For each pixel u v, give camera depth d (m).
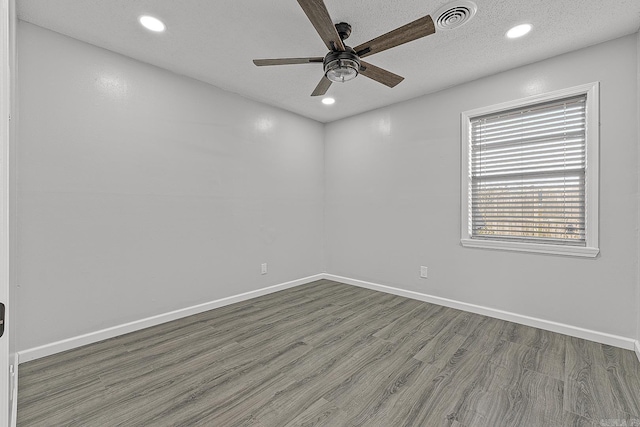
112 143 2.54
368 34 2.31
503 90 2.88
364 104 3.79
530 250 2.74
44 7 1.98
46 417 1.58
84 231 2.41
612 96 2.34
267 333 2.62
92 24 2.18
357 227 4.20
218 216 3.30
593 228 2.41
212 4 1.97
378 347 2.35
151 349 2.32
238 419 1.57
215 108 3.26
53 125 2.25
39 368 2.04
